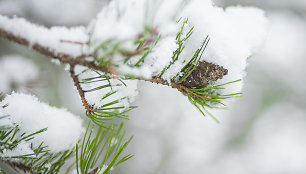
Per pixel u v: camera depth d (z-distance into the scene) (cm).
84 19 81
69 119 46
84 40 36
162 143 125
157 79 39
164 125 123
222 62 41
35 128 43
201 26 41
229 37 41
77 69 40
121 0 32
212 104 42
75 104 88
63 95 85
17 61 64
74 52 35
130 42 31
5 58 64
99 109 41
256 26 45
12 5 73
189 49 41
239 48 41
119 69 36
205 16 41
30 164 40
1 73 60
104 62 35
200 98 41
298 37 128
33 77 64
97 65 36
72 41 36
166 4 31
